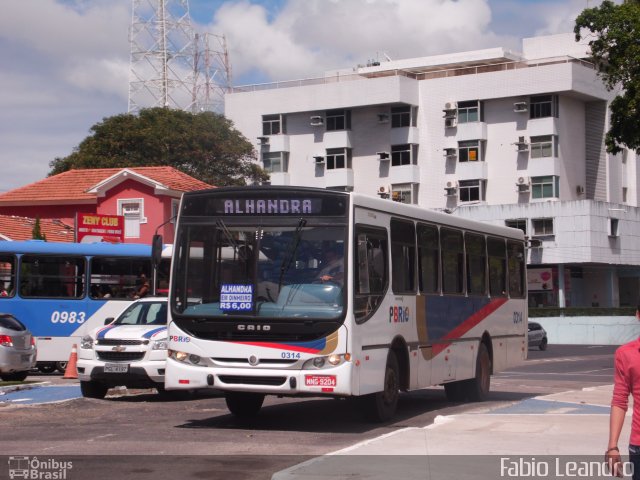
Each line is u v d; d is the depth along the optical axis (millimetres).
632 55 32250
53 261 27703
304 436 13625
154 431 14031
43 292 27547
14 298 27344
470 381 19656
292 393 13633
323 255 13859
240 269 13984
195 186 50781
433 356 17141
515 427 13859
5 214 50781
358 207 14203
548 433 13258
